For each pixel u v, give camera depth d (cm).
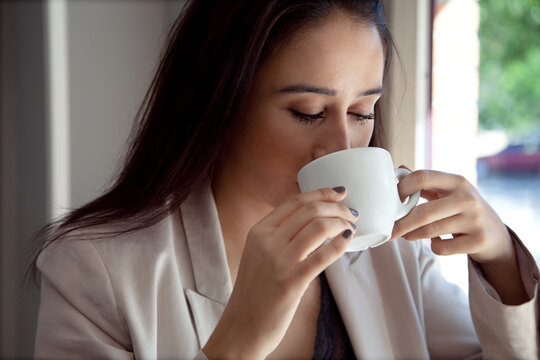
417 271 115
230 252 104
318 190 73
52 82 237
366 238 78
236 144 91
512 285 97
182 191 94
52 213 236
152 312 90
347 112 87
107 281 89
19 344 288
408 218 84
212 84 88
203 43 90
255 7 83
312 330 108
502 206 399
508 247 94
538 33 541
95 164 237
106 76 235
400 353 108
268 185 89
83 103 239
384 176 74
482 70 566
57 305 89
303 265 70
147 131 99
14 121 280
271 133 85
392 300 111
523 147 520
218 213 103
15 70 275
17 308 289
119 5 234
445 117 148
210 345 78
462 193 86
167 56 97
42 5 238
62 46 240
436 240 92
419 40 135
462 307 120
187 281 97
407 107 135
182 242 100
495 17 552
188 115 91
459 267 153
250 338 74
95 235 94
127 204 98
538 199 416
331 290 108
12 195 287
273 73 82
